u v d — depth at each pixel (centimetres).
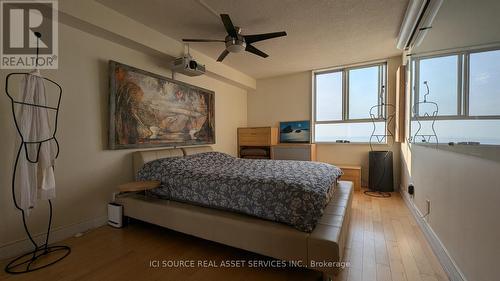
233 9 242
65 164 227
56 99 220
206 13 249
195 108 388
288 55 386
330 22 271
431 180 215
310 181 201
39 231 210
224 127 479
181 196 234
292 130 508
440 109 186
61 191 225
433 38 207
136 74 287
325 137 487
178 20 265
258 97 548
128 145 279
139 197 257
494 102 105
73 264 182
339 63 434
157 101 317
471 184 138
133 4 232
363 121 447
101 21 231
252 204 191
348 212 230
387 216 282
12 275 167
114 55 270
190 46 343
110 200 268
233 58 398
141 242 219
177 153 340
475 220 132
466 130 137
